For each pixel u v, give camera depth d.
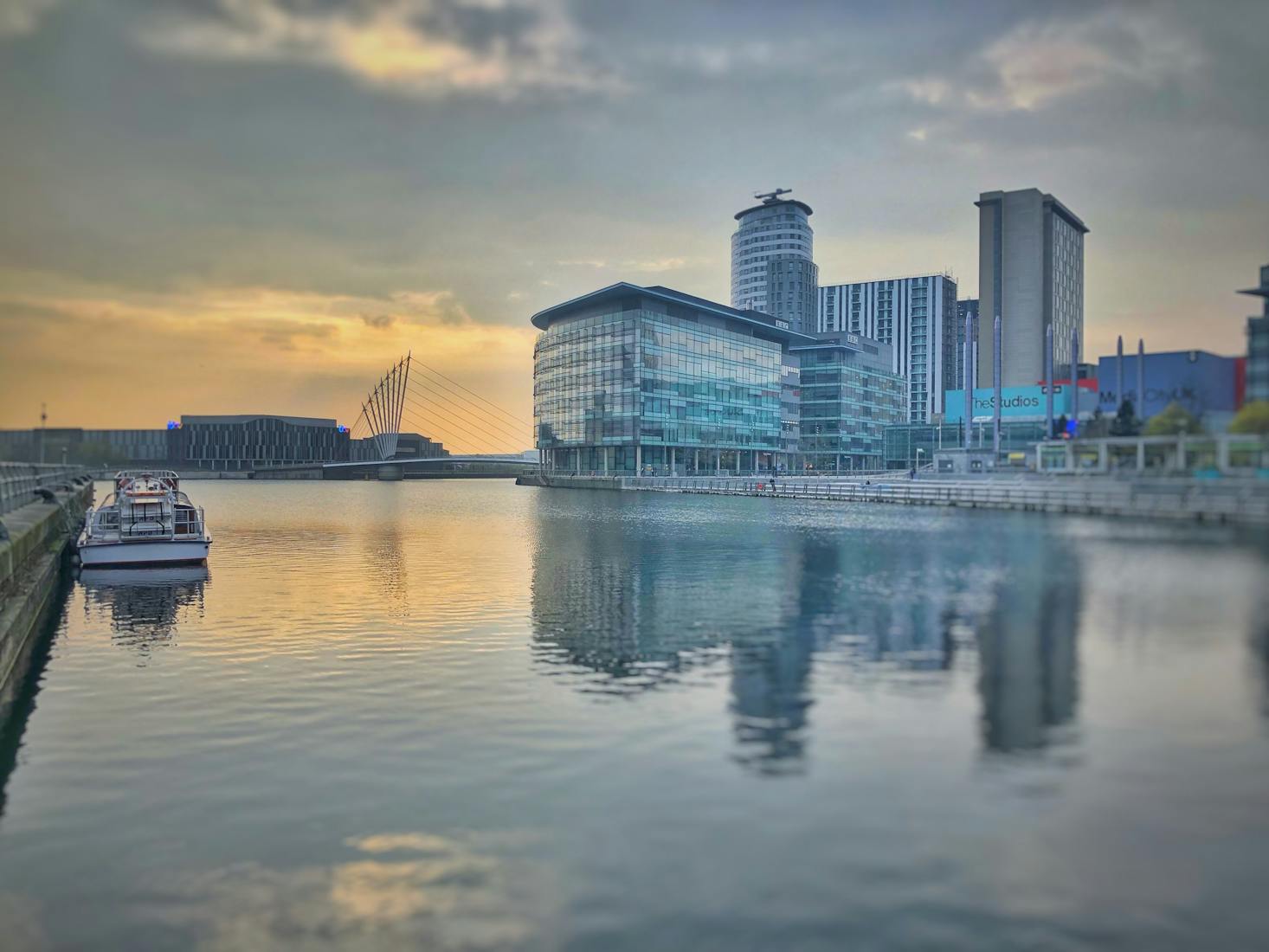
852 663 20.73
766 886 10.44
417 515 95.81
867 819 12.11
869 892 10.24
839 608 28.31
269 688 20.25
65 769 15.05
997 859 10.98
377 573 41.94
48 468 77.38
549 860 11.26
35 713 18.58
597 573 39.53
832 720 16.39
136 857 11.77
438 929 9.84
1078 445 38.25
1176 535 40.84
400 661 22.66
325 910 10.33
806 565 39.59
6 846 12.15
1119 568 33.00
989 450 72.25
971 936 9.38
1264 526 40.59
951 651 21.58
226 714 18.20
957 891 10.27
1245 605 25.78
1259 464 29.89
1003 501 66.00
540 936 9.57
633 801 12.97
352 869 11.27
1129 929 9.47
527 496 145.50
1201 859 10.85
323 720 17.59
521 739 15.91
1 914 10.39
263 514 99.75
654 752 14.98
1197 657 20.06
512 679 20.34
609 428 148.38
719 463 165.62
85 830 12.60
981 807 12.42
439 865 11.26
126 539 44.97
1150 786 12.97
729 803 12.76
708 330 158.62
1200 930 9.45
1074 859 10.95
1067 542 41.53
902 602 28.78
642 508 95.00
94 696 19.94
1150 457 33.03
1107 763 13.87
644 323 144.25
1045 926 9.55
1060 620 24.61
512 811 12.80
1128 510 48.56
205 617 30.28
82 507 83.50
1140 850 11.11
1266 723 15.51
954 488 73.81
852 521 65.38
